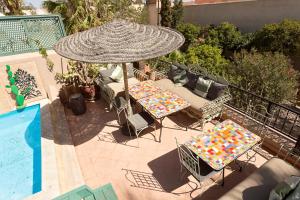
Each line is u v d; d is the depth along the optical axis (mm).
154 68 9031
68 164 4938
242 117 6023
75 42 5121
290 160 4785
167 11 21141
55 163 4836
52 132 6012
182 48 19734
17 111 7602
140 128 5316
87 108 7469
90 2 8586
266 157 4980
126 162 5066
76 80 8172
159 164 4961
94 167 4973
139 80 8586
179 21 21578
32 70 7984
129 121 5531
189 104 5684
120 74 7871
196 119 6512
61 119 6734
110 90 6492
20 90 7785
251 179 3617
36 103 7922
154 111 5379
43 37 8609
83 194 3787
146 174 4711
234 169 4727
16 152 6086
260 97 5613
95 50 4578
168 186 4410
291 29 12383
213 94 6199
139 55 4383
